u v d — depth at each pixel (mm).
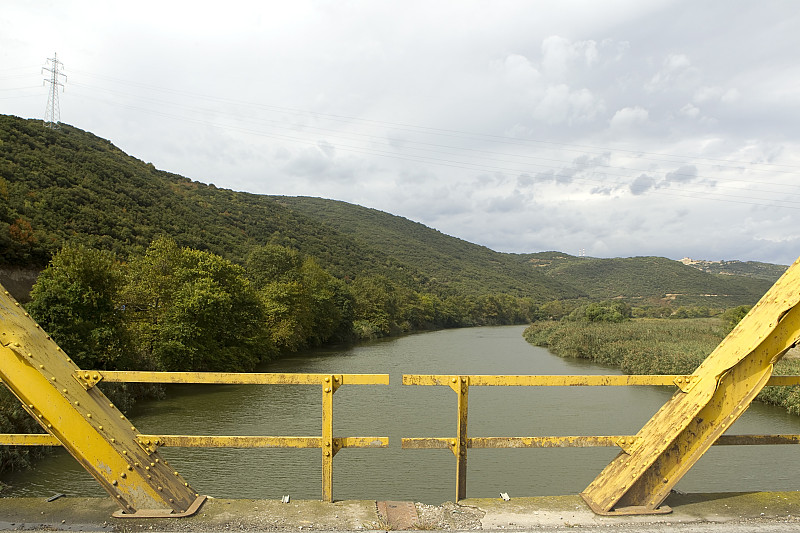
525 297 150750
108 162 77188
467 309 117375
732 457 14750
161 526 3709
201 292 29328
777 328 3844
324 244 118062
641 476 4020
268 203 135625
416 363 38562
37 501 4090
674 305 132750
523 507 4137
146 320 29578
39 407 3652
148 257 32062
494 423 18516
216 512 3969
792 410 19234
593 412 20172
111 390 19875
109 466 3785
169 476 4125
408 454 15156
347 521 3850
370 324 72188
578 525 3801
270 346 40438
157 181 91938
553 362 38469
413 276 133000
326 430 4184
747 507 4141
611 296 173125
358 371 34062
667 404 4215
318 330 55062
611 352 36219
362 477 13305
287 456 14859
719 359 4039
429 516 3945
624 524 3828
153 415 19781
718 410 3932
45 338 3906
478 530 3719
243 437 4137
